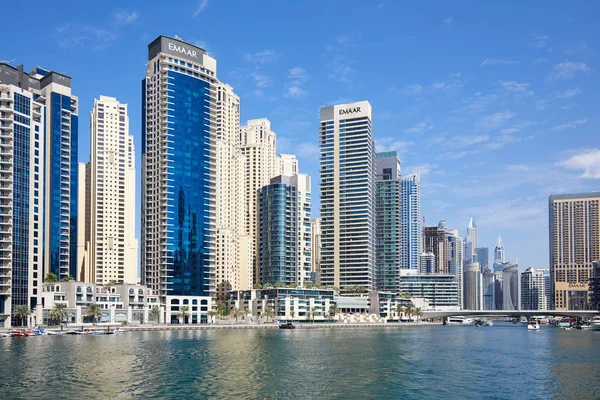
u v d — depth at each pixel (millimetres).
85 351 177125
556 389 121250
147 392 112875
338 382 127125
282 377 132375
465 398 111875
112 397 108250
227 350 187125
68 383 120500
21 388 114938
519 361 169125
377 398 111250
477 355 186250
